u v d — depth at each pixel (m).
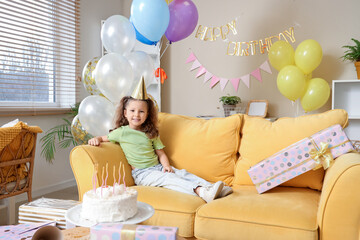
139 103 1.93
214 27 3.68
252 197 1.50
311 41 2.77
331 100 3.23
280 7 3.39
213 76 3.69
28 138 2.18
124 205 1.04
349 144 1.48
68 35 3.33
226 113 3.43
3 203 2.32
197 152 1.92
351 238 1.18
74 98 3.45
